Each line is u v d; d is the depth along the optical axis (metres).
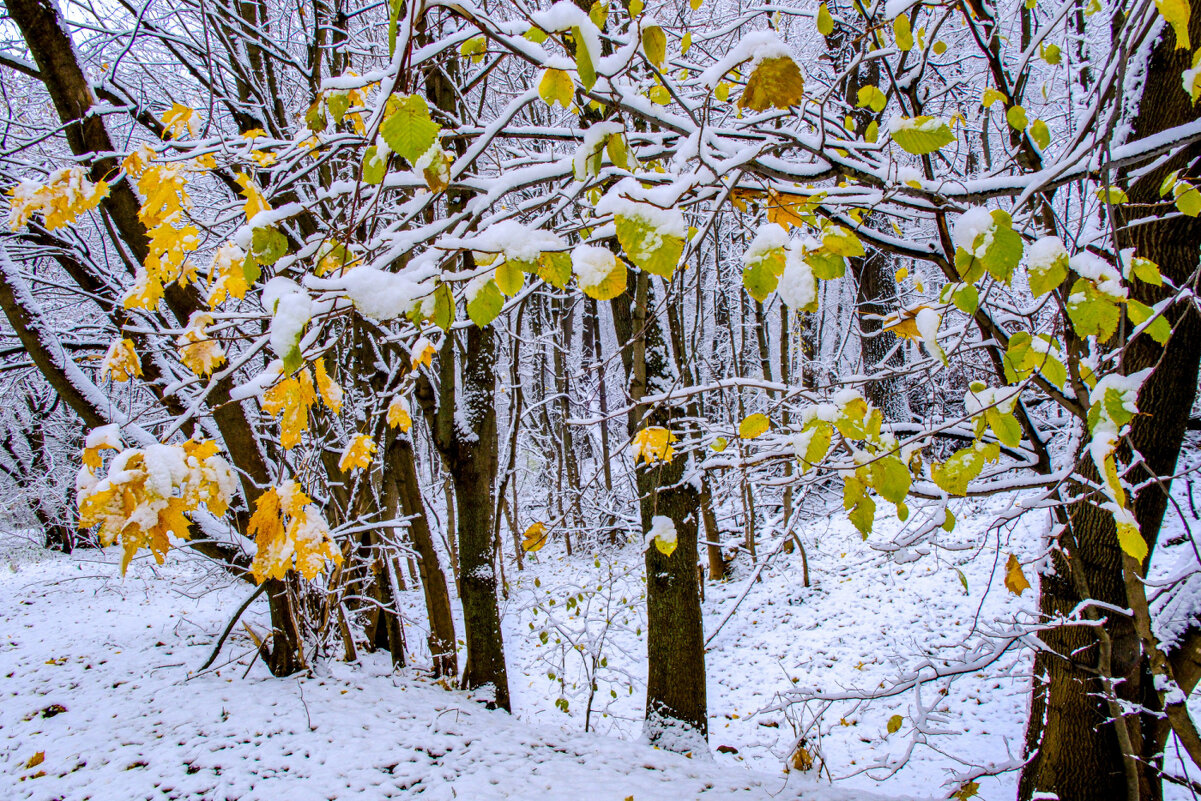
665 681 5.61
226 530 4.82
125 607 9.41
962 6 2.23
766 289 1.20
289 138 5.25
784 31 5.25
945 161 3.15
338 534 5.20
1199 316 2.62
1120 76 1.43
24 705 5.23
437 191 1.21
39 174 5.35
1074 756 3.05
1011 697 6.30
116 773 4.00
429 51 1.37
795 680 7.53
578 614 7.07
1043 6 4.22
